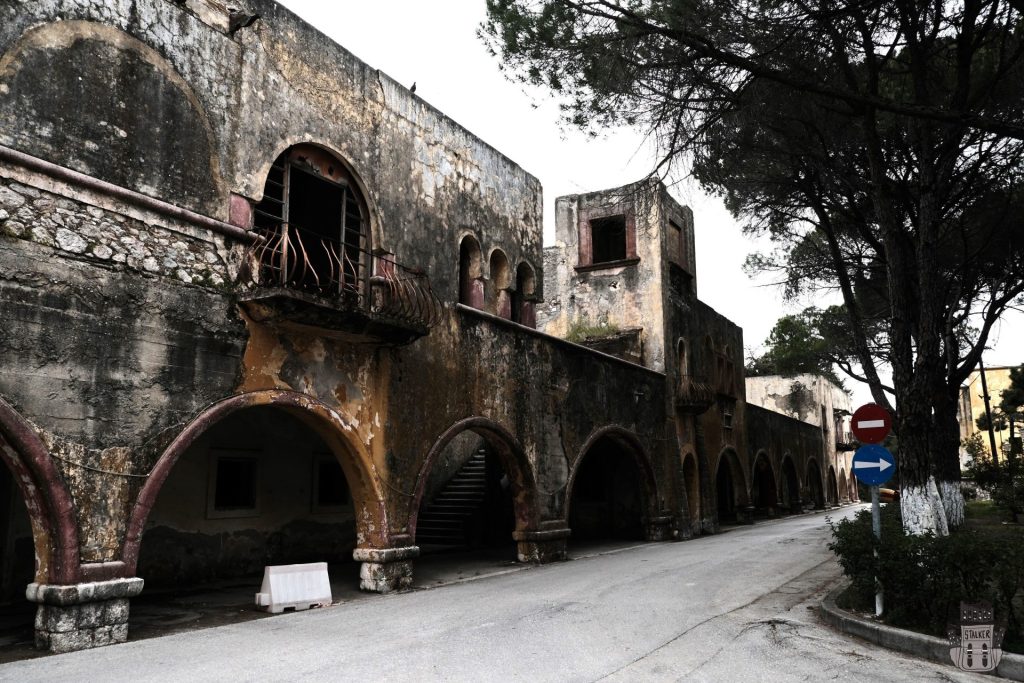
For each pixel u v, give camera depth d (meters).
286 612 9.24
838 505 46.06
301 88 10.30
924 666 6.64
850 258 17.30
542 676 6.12
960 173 11.91
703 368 25.05
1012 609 6.93
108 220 7.78
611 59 9.06
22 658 6.66
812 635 7.84
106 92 7.89
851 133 12.05
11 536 9.55
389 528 11.02
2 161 6.90
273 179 10.37
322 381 10.19
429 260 12.59
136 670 6.16
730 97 9.71
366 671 6.18
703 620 8.60
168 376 8.17
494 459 18.27
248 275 9.19
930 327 10.12
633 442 19.30
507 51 9.22
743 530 23.98
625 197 10.88
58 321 7.21
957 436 16.47
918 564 7.57
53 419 7.08
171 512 11.33
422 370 12.11
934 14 9.60
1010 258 15.54
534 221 16.39
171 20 8.66
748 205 14.62
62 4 7.55
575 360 16.94
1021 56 10.02
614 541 20.11
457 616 8.73
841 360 29.19
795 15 9.20
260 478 12.87
